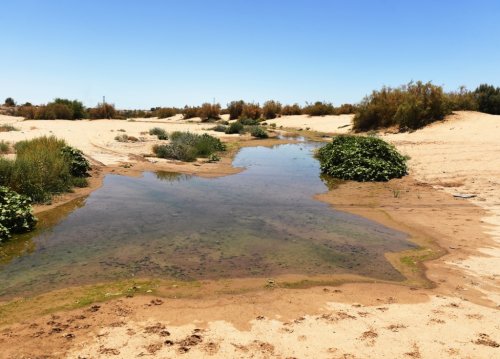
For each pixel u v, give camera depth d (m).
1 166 9.28
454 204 9.27
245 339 3.71
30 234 7.00
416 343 3.63
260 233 7.19
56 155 11.36
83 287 4.91
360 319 4.11
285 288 4.95
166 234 7.03
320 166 15.13
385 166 12.61
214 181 12.22
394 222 8.01
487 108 31.23
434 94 25.36
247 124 38.94
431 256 6.10
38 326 3.93
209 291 4.82
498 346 3.57
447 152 15.91
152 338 3.70
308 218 8.26
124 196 9.91
